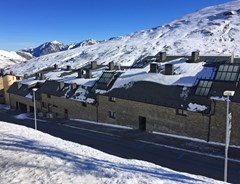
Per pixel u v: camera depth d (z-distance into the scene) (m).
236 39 106.25
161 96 32.06
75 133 35.91
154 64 37.62
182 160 24.56
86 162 14.07
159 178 12.84
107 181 11.34
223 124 27.05
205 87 29.03
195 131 29.16
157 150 27.34
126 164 15.87
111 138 32.34
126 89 36.16
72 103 43.94
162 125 32.00
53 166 12.62
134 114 34.75
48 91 49.06
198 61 38.22
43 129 39.59
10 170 11.72
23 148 15.41
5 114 55.38
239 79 27.64
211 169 22.44
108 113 38.25
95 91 39.75
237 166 22.73
